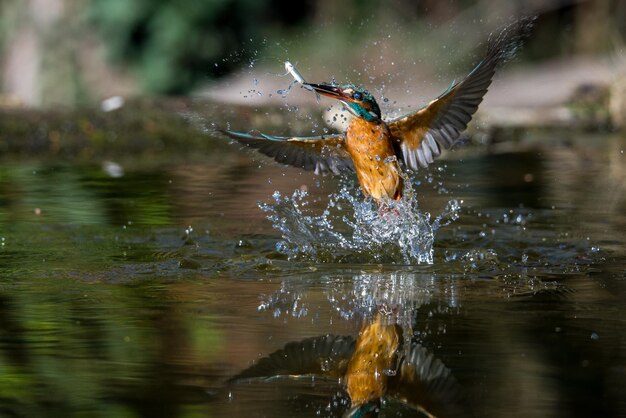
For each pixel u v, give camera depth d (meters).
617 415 5.79
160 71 27.72
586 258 9.95
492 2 32.25
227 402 6.03
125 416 5.82
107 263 9.69
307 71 29.58
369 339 7.16
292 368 6.65
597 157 17.17
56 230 11.18
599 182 14.50
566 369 6.49
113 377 6.41
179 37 27.81
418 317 7.73
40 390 6.20
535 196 13.47
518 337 7.19
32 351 6.89
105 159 17.05
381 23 33.00
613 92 22.41
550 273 9.30
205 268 9.52
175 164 16.52
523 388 6.20
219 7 28.36
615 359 6.70
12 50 28.33
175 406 5.99
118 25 27.56
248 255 10.05
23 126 18.27
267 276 9.20
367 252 10.05
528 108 23.31
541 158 17.23
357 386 6.29
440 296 8.43
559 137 20.20
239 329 7.42
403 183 9.77
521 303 8.15
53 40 27.73
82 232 11.08
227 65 28.48
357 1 33.81
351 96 9.41
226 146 18.44
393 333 7.29
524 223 11.65
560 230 11.27
